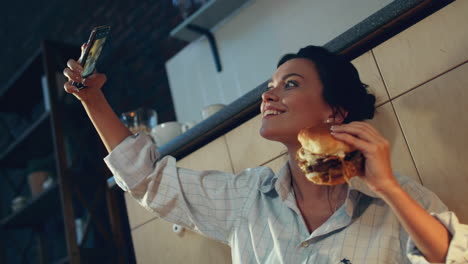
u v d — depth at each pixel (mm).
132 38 3295
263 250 1101
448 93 1153
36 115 3967
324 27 2100
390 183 825
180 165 1794
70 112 3127
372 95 1239
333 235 1016
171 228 1774
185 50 2795
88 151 2977
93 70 1168
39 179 3383
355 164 849
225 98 2531
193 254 1684
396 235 978
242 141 1590
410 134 1210
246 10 2461
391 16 1200
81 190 3047
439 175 1152
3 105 3824
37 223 3701
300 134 896
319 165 851
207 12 2496
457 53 1147
